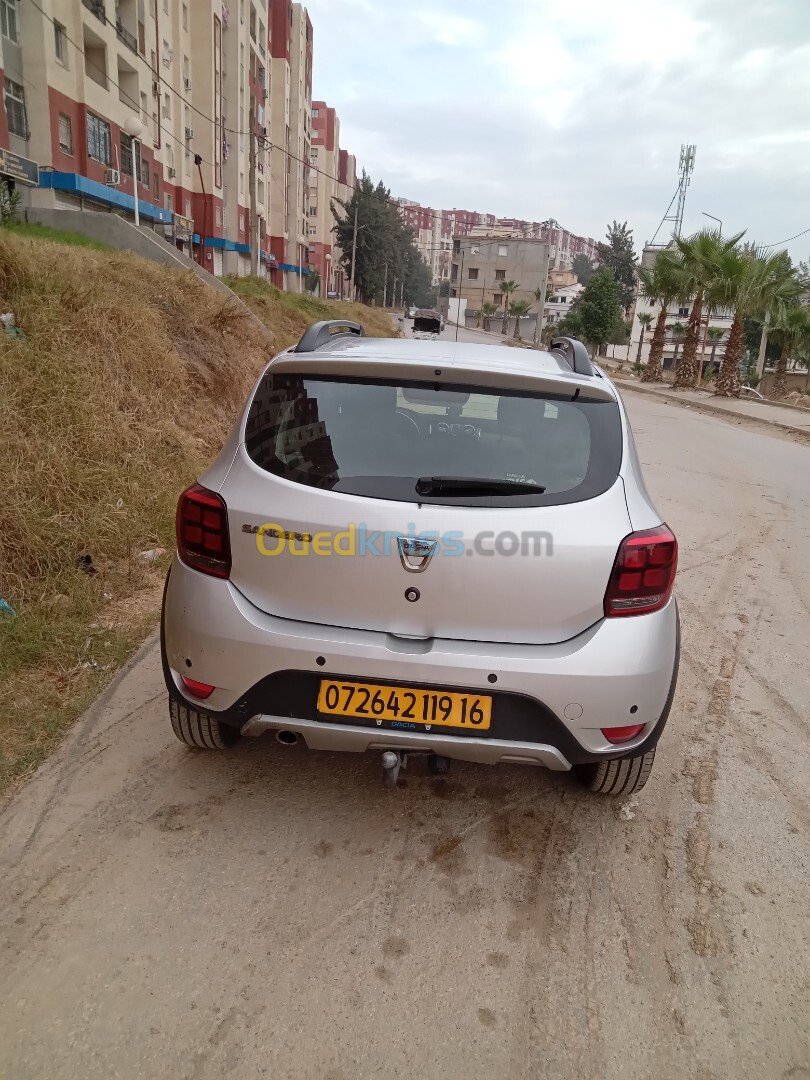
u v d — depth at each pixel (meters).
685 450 13.03
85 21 28.09
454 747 2.32
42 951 2.07
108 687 3.50
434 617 2.30
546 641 2.31
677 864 2.62
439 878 2.47
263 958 2.11
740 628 4.81
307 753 3.12
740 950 2.26
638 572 2.29
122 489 5.53
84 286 7.76
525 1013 2.00
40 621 3.86
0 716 3.14
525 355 3.00
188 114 41.62
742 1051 1.93
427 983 2.07
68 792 2.75
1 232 8.26
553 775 3.09
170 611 2.47
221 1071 1.78
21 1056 1.78
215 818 2.68
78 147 28.59
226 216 47.78
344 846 2.59
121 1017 1.89
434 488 2.29
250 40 49.53
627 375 44.28
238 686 2.36
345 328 3.28
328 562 2.29
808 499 9.21
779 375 39.69
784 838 2.79
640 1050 1.92
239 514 2.33
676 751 3.34
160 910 2.25
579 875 2.53
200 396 8.60
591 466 2.39
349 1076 1.79
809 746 3.45
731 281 27.22
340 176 107.06
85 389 6.14
